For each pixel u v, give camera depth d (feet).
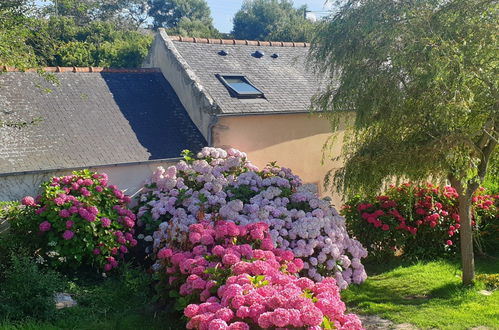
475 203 37.01
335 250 27.14
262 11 146.41
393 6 24.77
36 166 31.65
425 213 35.78
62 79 39.75
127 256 32.12
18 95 36.42
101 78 41.70
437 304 26.68
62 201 27.96
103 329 22.00
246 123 39.81
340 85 27.17
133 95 41.32
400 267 34.35
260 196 30.04
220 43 48.03
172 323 22.89
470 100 23.11
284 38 111.86
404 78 24.99
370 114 25.62
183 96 41.70
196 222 28.25
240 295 16.03
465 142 24.81
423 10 24.72
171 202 31.48
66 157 33.06
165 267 24.31
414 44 23.86
